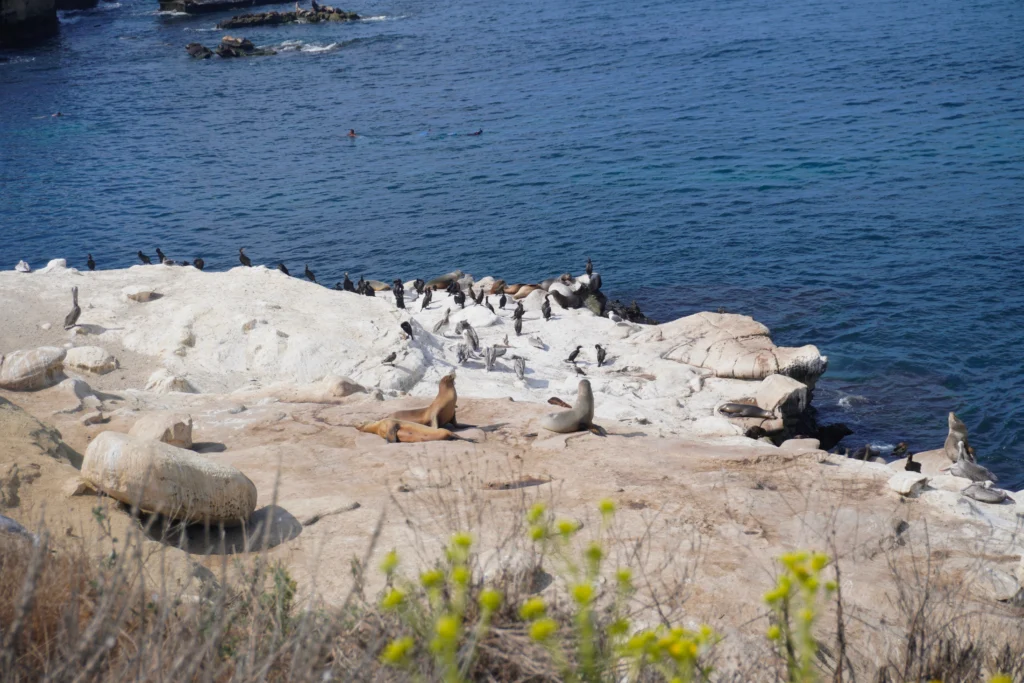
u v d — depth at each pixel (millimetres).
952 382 28578
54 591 5266
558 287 33812
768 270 39719
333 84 90250
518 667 4863
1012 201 45500
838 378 29453
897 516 9094
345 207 52875
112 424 13188
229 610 5176
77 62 109000
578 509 9352
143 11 147375
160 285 25891
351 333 23859
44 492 8820
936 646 6102
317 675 4453
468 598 5219
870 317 33938
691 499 9633
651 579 7516
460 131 69562
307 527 8898
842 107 67750
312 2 129375
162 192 57875
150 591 5898
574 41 104750
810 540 8539
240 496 8555
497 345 26625
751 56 88938
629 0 130500
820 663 6207
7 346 21859
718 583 7516
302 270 43562
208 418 14000
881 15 102375
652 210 49188
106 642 4219
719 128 65062
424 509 9375
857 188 49938
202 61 106375
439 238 47000
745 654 6309
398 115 75625
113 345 22453
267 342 22641
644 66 88688
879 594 7480
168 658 4480
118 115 82000
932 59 79438
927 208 45688
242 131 73812
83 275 26469
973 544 8672
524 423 13438
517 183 55750
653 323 33469
